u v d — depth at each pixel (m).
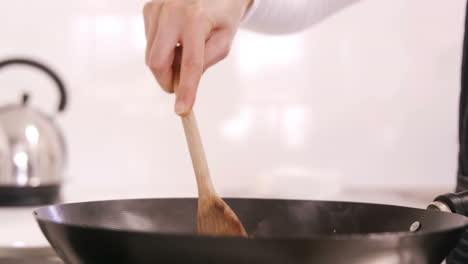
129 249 0.86
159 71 1.14
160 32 1.12
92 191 2.05
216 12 1.18
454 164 2.24
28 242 1.30
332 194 1.91
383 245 0.86
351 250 0.85
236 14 1.22
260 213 1.14
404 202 1.78
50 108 2.22
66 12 2.21
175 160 2.25
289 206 1.13
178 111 1.10
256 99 2.23
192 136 1.10
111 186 2.22
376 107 2.24
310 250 0.84
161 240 0.85
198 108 2.22
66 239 0.91
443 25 2.23
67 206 1.01
